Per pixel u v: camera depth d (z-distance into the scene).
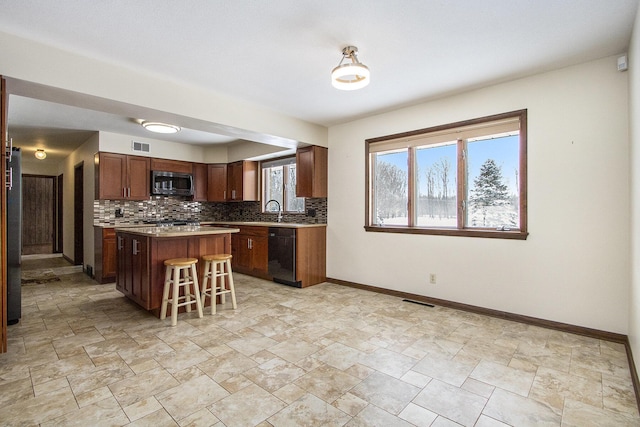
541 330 2.82
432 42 2.36
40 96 2.65
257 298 3.89
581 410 1.71
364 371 2.12
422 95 3.45
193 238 3.49
